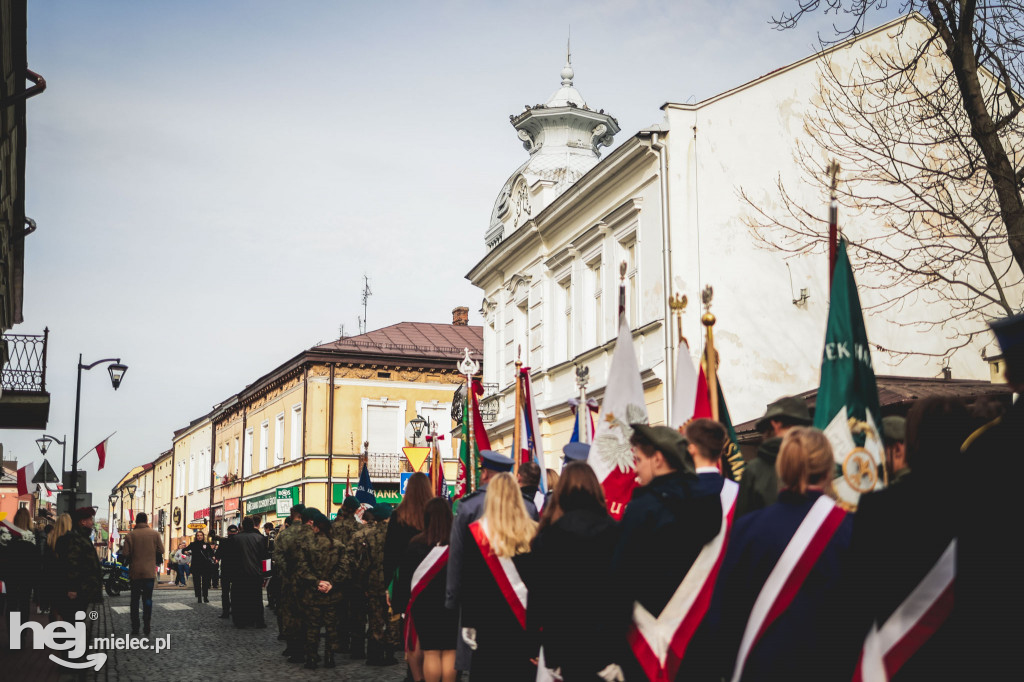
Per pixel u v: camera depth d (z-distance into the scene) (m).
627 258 23.05
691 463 5.30
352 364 45.62
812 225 21.47
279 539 13.02
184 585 45.94
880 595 3.72
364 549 13.07
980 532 3.34
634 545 5.01
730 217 21.20
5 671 12.30
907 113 17.23
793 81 21.92
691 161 21.19
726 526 5.59
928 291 21.33
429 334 50.53
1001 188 12.60
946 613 3.57
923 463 3.72
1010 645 3.26
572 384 25.28
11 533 17.17
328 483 44.50
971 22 12.62
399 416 46.16
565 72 30.47
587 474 5.91
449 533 8.62
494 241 31.34
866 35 21.81
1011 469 3.31
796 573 4.32
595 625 5.27
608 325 23.55
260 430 52.94
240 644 15.74
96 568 12.76
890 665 3.68
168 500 78.06
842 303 6.18
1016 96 13.68
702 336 20.66
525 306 29.14
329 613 12.82
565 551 5.67
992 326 3.68
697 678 4.93
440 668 8.52
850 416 5.93
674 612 4.96
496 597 6.96
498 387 30.42
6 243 18.98
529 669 6.93
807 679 4.23
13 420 21.83
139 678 11.84
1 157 15.59
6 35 14.68
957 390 14.35
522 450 11.08
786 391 21.05
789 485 4.49
